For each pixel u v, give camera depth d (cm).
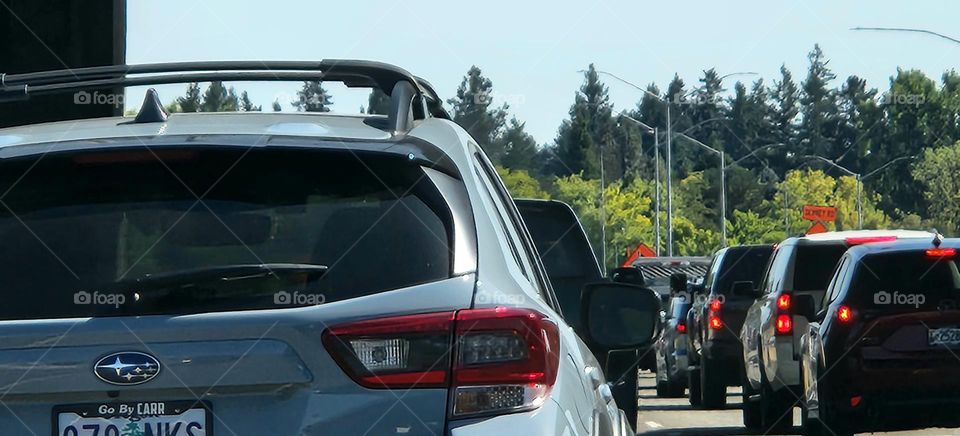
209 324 942
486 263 1001
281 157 1026
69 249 995
